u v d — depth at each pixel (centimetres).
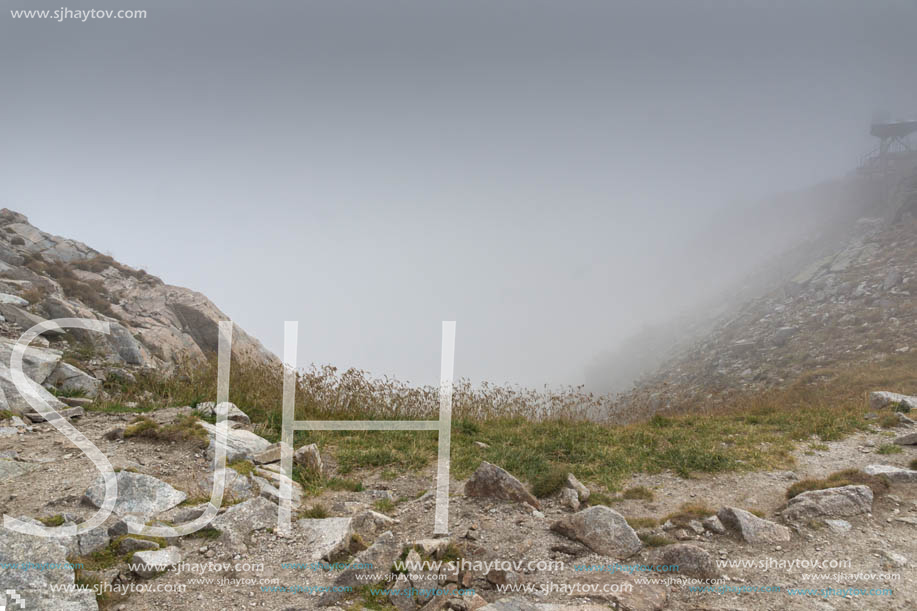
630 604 421
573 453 838
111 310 1422
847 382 1623
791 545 532
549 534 556
